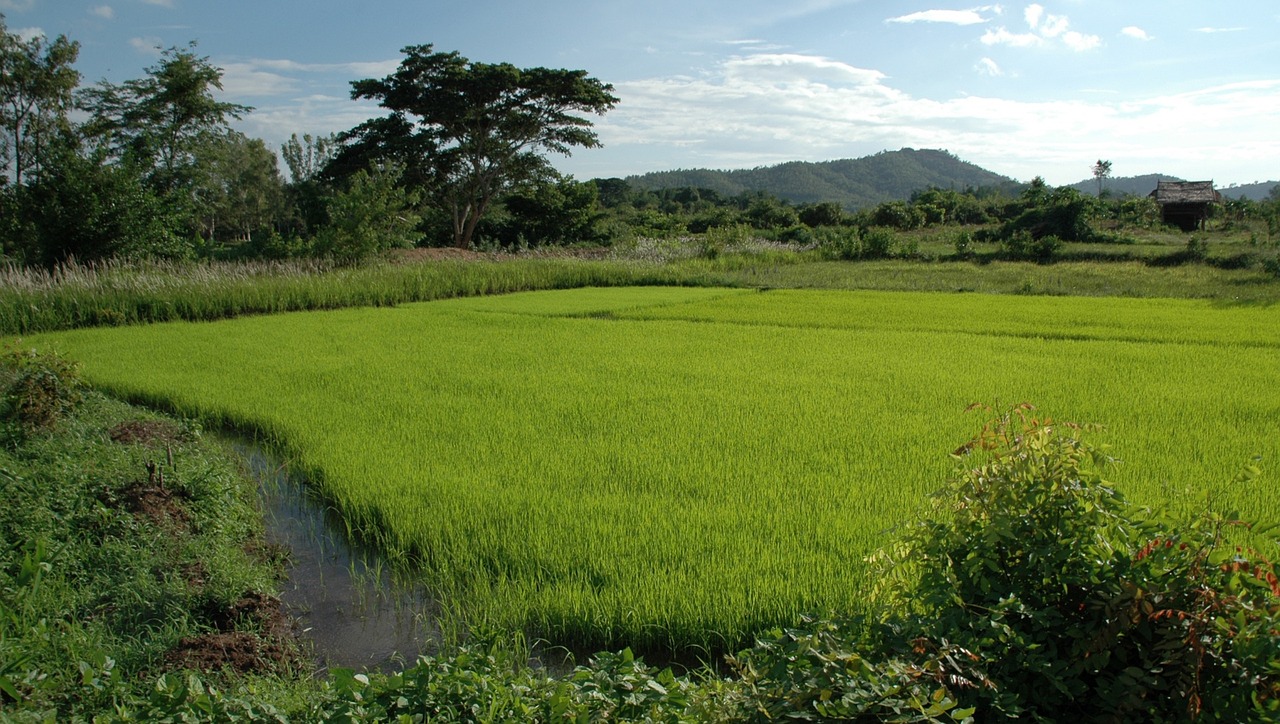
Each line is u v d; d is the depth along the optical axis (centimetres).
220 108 4078
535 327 1878
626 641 501
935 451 834
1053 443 347
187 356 1445
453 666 362
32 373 862
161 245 2742
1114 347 1534
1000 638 315
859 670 301
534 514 672
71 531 591
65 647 438
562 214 5466
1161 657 306
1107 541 349
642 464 802
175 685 338
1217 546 312
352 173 4728
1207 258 3478
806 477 757
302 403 1074
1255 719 282
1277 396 1083
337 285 2389
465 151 4762
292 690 431
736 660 365
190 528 637
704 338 1692
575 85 4659
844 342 1638
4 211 2948
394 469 793
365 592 588
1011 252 3975
